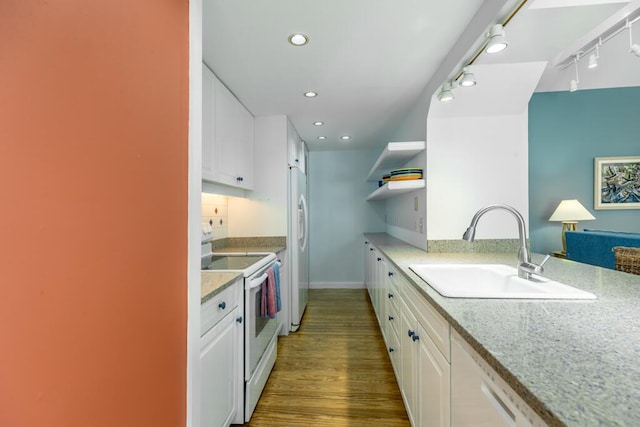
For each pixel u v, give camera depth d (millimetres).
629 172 3344
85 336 513
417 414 1328
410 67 1883
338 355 2346
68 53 483
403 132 2924
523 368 539
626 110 3340
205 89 1823
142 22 669
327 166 4559
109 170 569
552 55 1633
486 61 1710
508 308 891
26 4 417
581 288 1101
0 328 385
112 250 575
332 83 2117
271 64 1838
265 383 1933
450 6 1326
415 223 2523
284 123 2795
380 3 1304
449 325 917
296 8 1331
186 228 856
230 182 2227
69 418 480
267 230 2811
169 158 774
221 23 1437
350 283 4512
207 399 1204
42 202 441
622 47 2230
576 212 3049
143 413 660
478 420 717
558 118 3422
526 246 1273
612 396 452
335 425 1557
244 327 1593
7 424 394
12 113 399
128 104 623
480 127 2107
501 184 2104
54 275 459
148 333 680
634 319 784
